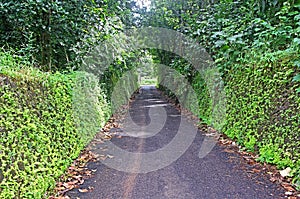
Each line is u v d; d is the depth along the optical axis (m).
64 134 3.33
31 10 4.10
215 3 6.76
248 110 3.95
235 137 4.39
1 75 2.22
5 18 4.25
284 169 2.93
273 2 4.09
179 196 2.53
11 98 2.23
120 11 7.48
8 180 1.97
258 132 3.62
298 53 3.00
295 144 2.82
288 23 3.77
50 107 3.04
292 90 2.97
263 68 3.59
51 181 2.64
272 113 3.31
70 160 3.35
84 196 2.55
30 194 2.21
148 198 2.50
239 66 4.43
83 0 5.01
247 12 5.01
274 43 3.75
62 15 4.59
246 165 3.30
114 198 2.51
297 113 2.85
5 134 2.02
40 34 4.75
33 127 2.48
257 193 2.54
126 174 3.12
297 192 2.52
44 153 2.63
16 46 4.30
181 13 8.85
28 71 2.83
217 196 2.51
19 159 2.15
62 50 5.32
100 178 3.00
